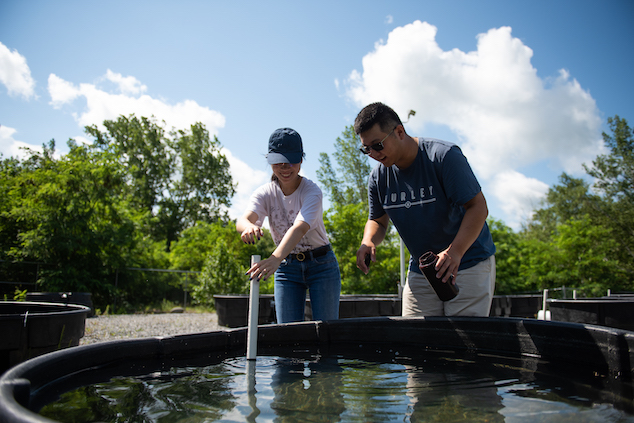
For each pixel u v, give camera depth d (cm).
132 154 3281
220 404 101
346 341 205
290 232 206
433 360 161
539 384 122
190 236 2278
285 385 122
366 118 203
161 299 1371
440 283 176
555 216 3988
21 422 59
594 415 93
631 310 331
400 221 234
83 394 108
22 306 347
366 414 94
